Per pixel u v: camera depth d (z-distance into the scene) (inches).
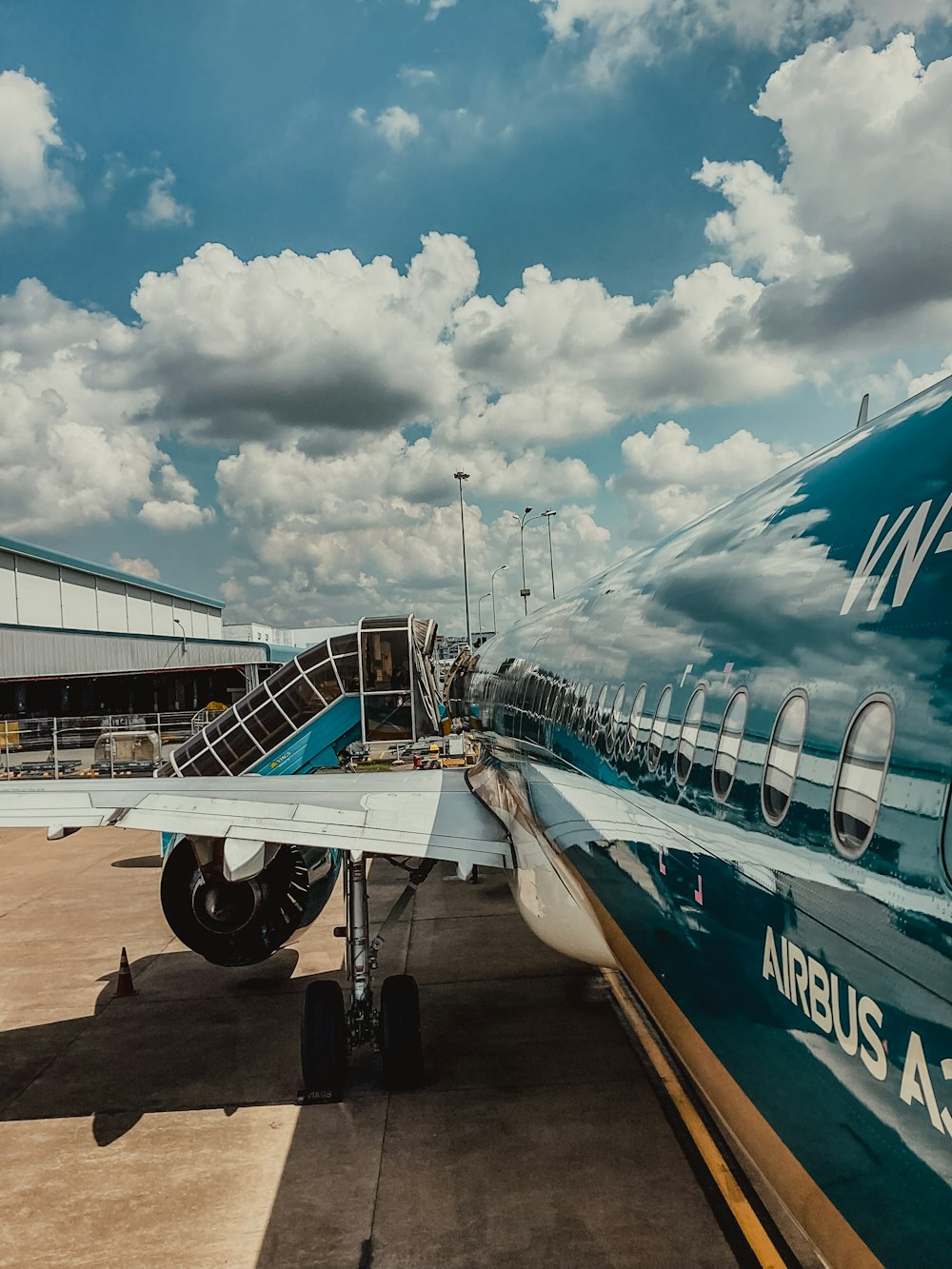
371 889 605.0
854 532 135.3
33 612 1978.3
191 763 681.6
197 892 360.5
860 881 112.4
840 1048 116.7
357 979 321.7
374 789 366.6
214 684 2773.1
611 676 249.1
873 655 118.0
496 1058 335.6
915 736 105.7
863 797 113.7
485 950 466.3
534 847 308.3
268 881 363.9
